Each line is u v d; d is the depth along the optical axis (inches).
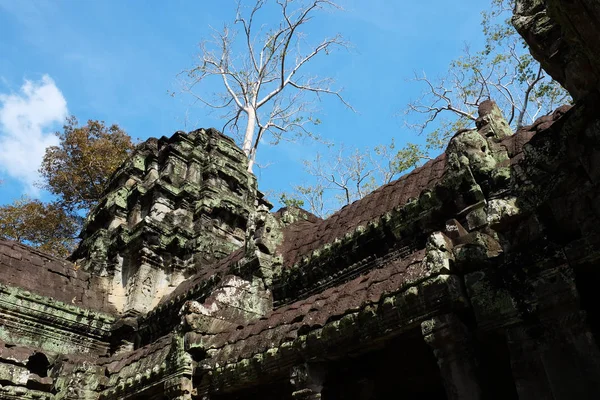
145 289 652.7
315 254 438.0
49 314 573.6
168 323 571.8
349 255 411.8
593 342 187.3
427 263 243.6
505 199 232.4
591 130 198.8
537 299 205.5
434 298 234.2
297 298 443.5
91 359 514.9
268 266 474.3
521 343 208.2
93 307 636.1
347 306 274.1
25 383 474.3
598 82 199.2
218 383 342.0
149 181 804.0
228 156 868.6
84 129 1437.0
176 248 696.4
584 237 197.9
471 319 233.1
